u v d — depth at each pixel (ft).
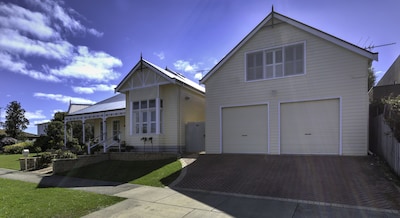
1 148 98.89
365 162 28.78
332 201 18.71
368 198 18.85
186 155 43.55
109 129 65.10
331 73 35.04
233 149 41.39
